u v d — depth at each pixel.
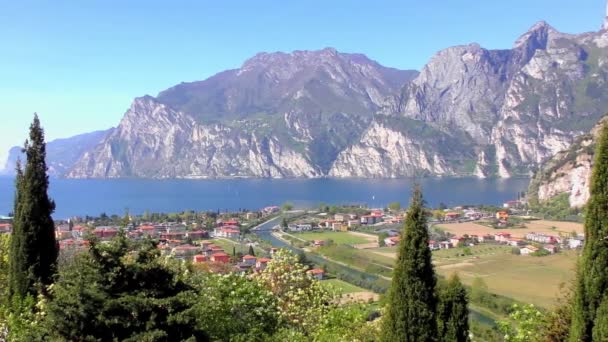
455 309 17.58
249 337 19.89
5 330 19.11
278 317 22.12
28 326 17.88
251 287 21.20
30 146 23.56
